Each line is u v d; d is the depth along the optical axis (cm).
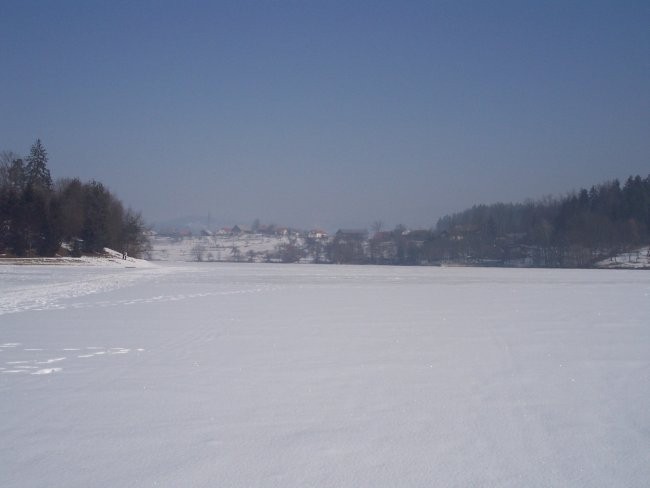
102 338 1291
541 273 4978
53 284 3123
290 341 1249
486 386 865
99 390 843
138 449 614
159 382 888
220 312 1798
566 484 534
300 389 847
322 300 2214
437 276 4306
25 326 1483
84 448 618
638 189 9175
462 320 1591
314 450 611
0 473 557
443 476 548
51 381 896
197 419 711
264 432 664
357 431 668
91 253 7006
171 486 527
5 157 8312
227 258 13562
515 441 639
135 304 2052
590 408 758
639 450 614
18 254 6488
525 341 1245
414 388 852
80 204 7069
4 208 6450
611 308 1892
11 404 775
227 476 547
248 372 953
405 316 1688
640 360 1047
